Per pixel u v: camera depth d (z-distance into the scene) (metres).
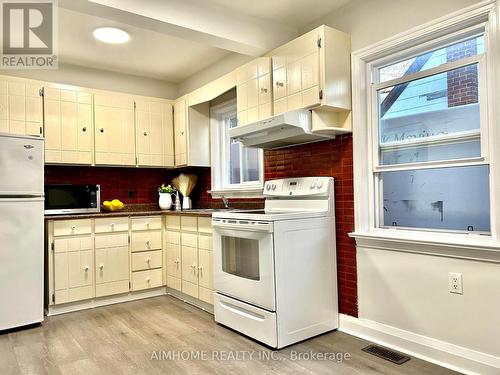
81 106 3.73
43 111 3.52
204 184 4.35
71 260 3.34
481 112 2.04
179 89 4.57
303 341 2.50
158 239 3.87
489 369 1.94
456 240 2.07
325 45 2.48
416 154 2.39
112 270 3.56
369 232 2.54
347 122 2.65
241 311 2.66
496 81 1.95
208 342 2.52
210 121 4.24
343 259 2.72
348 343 2.46
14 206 2.89
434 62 2.32
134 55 3.65
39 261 2.99
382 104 2.59
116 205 4.00
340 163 2.73
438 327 2.17
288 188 2.98
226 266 2.82
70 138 3.65
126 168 4.32
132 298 3.70
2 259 2.82
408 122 2.44
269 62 2.90
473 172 2.15
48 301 3.23
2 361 2.29
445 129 2.24
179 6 2.50
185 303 3.54
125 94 4.02
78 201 3.72
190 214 3.44
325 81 2.47
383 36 2.45
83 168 4.02
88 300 3.44
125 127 4.00
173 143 4.34
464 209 2.19
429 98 2.32
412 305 2.29
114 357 2.31
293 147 3.12
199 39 2.72
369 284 2.54
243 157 3.91
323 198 2.73
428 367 2.10
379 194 2.63
